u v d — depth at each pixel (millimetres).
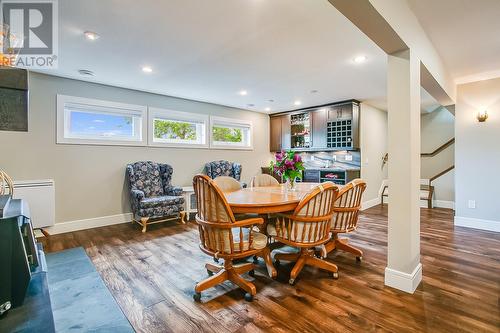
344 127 5203
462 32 2389
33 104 3465
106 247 3057
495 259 2662
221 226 1842
